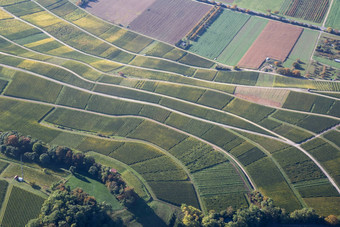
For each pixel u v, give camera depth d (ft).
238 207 590.55
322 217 564.30
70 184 597.93
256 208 559.79
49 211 525.34
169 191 613.52
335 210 588.91
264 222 558.97
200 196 612.70
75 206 529.86
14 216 541.34
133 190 579.07
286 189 626.23
